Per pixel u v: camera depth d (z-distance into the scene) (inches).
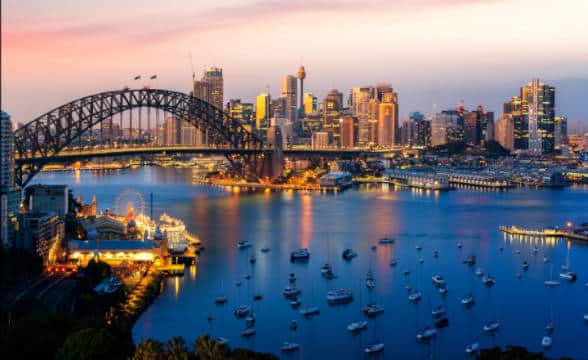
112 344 6983.3
